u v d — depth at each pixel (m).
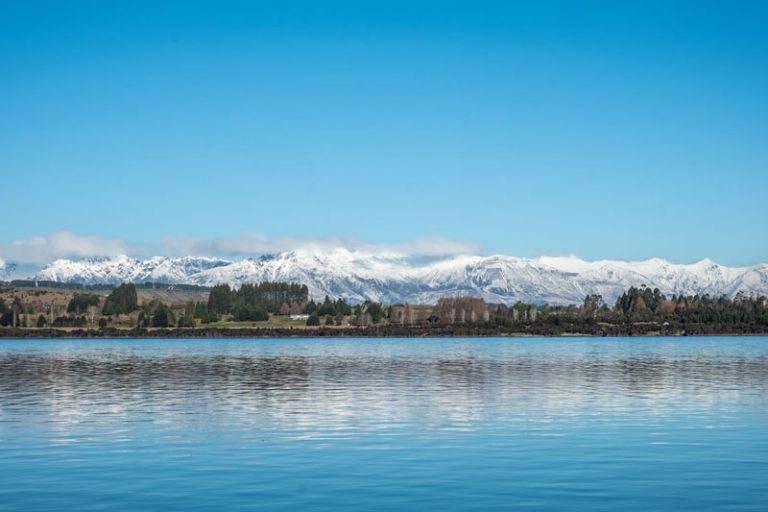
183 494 40.06
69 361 161.38
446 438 56.12
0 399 83.62
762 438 56.16
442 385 99.25
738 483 42.41
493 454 50.00
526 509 37.44
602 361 157.00
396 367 138.25
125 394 88.88
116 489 41.12
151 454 50.31
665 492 40.50
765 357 172.38
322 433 58.66
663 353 194.50
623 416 67.75
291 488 41.25
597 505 38.12
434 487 41.47
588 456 49.38
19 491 40.72
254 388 96.00
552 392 89.44
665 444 53.59
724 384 100.25
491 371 126.38
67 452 51.12
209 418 67.19
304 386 98.62
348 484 42.09
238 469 45.75
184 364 149.25
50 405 77.56
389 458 48.84
